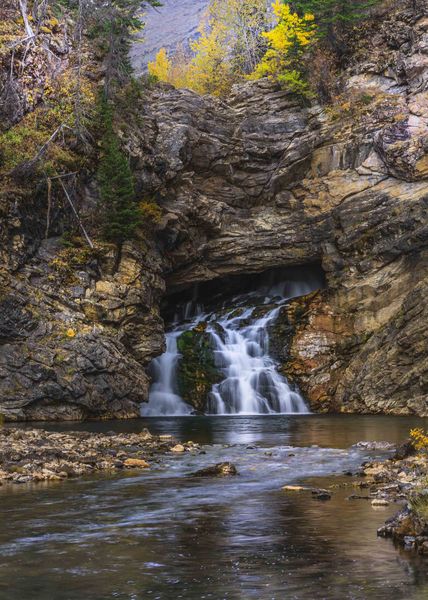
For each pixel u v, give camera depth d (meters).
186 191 42.03
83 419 32.50
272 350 41.09
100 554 8.70
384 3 46.00
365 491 12.80
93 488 13.39
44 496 12.56
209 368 40.12
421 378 35.78
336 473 15.16
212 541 9.29
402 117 41.09
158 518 10.73
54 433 22.14
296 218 43.25
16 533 9.81
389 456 17.86
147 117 41.03
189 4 122.12
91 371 32.81
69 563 8.31
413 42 43.00
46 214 34.69
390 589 7.23
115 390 33.59
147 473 15.35
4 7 39.22
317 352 40.50
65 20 40.81
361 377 38.22
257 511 11.13
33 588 7.43
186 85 67.12
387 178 41.41
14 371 31.30
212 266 44.00
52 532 9.86
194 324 43.81
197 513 11.05
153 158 39.97
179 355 40.62
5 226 32.75
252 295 46.75
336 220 42.16
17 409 31.00
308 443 21.66
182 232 41.06
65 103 37.44
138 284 36.81
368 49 45.00
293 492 12.81
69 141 36.69
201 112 43.38
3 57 36.88
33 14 39.72
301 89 45.03
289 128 44.12
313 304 42.03
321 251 42.66
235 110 45.28
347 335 40.56
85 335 33.16
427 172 39.97
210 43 66.44
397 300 39.56
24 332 31.95
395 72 43.12
